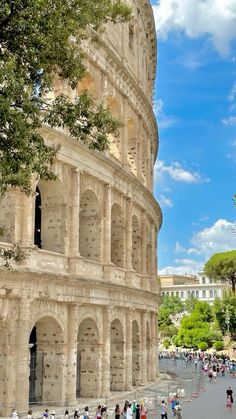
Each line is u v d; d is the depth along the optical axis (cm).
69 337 4484
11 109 2094
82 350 4988
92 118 2512
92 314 4894
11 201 4094
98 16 2502
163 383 6981
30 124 2278
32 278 4009
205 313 16038
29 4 2095
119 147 5878
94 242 5172
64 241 4575
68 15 2339
